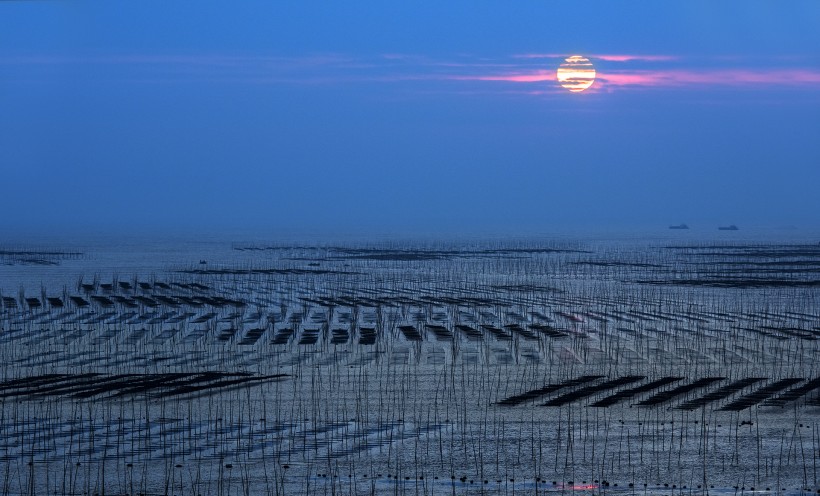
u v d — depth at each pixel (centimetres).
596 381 8606
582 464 5969
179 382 8250
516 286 19762
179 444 6328
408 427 6862
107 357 10031
